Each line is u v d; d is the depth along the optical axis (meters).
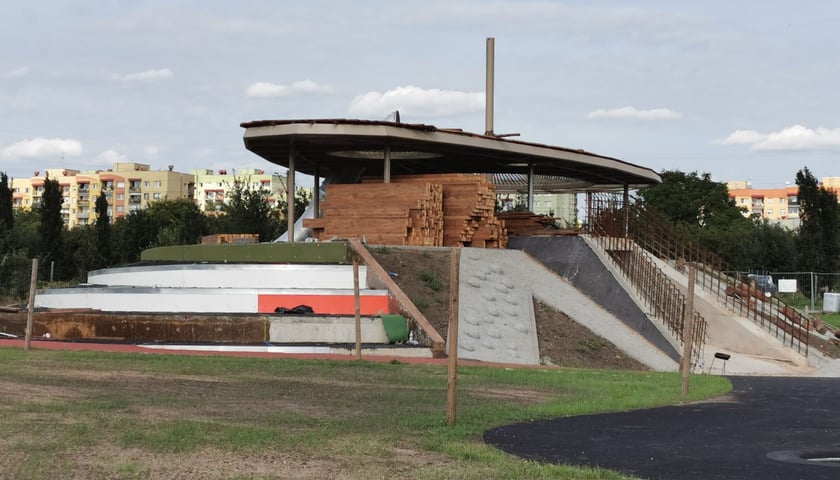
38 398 16.50
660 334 36.56
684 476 11.84
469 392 20.05
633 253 41.94
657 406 19.47
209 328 29.91
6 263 61.44
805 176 73.44
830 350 39.97
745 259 77.69
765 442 14.78
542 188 59.41
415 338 30.14
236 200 74.00
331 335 29.92
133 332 30.44
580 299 38.56
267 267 34.16
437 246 38.44
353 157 44.94
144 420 14.60
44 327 31.17
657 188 103.12
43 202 72.25
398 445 13.38
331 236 39.09
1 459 11.71
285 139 38.81
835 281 68.12
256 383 20.06
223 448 12.68
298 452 12.62
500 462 12.27
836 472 12.28
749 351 38.56
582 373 26.08
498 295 35.53
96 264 72.19
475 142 40.56
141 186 174.12
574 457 12.98
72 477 10.91
